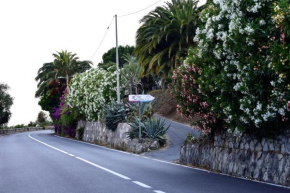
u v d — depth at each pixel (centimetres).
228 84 1140
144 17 3309
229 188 921
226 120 1195
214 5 1192
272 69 938
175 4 3244
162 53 3278
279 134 1053
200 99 1420
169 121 3328
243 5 1042
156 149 2189
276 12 896
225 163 1277
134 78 4709
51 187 1000
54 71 6297
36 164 1606
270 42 984
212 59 1220
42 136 5472
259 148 1136
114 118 2880
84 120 4341
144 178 1124
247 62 1041
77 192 913
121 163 1591
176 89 1516
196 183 1013
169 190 900
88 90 3931
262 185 973
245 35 1030
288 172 982
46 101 6544
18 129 8494
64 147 2808
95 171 1320
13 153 2273
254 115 1057
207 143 1472
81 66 6538
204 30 1190
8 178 1207
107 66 6581
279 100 967
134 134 2358
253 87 1036
